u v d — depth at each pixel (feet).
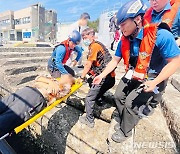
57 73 12.42
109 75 9.42
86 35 9.47
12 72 17.08
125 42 6.79
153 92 6.81
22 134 13.20
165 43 5.75
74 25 15.93
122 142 7.55
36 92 8.23
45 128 11.60
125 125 7.32
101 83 9.34
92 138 9.61
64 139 10.52
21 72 18.12
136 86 7.39
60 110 12.01
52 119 11.48
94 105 10.91
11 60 19.15
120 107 7.93
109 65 8.21
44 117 11.81
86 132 9.98
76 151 9.86
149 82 6.16
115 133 7.84
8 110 7.61
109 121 10.11
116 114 9.71
